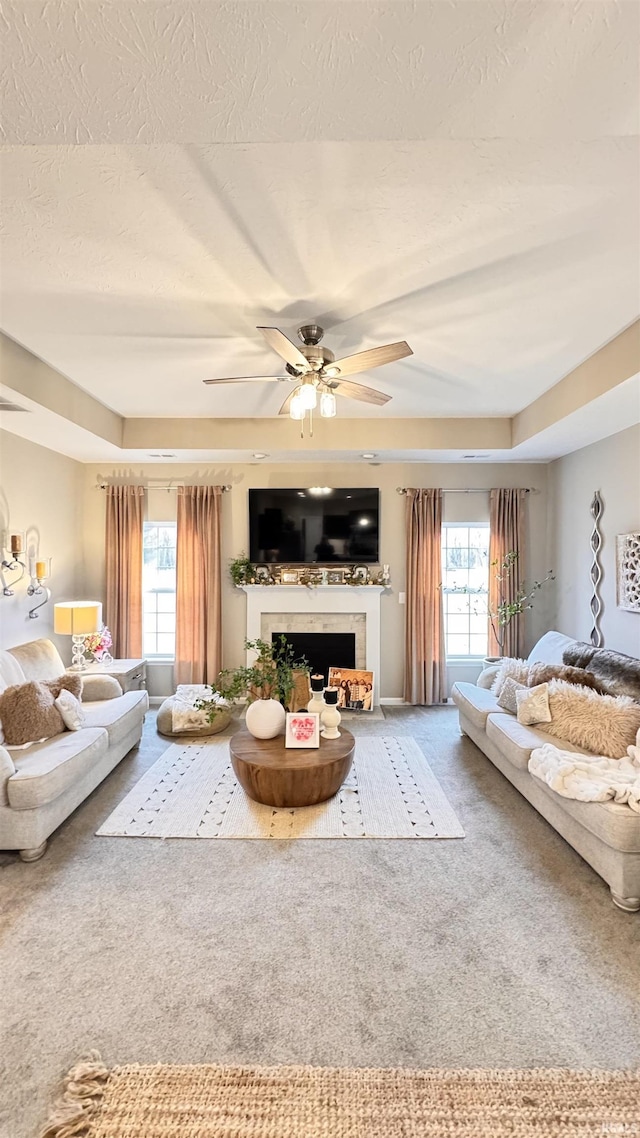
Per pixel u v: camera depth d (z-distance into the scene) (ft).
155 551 18.24
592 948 6.61
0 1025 5.51
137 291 7.68
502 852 8.75
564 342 9.69
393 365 10.83
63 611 13.93
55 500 15.34
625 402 10.51
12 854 8.63
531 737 10.39
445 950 6.57
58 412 11.25
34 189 5.49
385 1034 5.41
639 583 12.18
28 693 10.18
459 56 3.12
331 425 15.05
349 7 2.82
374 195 5.64
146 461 17.01
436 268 7.12
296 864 8.39
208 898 7.55
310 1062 5.10
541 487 17.40
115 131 3.72
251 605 17.19
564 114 3.54
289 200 5.71
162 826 9.49
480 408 14.12
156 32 2.93
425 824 9.60
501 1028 5.48
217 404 13.64
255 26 2.92
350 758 10.59
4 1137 4.47
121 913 7.23
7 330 9.04
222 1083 4.90
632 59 3.10
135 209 5.85
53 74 3.21
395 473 17.43
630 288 7.71
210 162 5.11
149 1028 5.48
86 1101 4.72
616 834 7.16
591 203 5.82
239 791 10.91
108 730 11.07
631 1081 4.92
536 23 2.91
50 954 6.48
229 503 17.48
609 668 11.62
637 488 12.35
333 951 6.55
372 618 17.17
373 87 3.33
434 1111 4.66
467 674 17.89
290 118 3.58
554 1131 4.50
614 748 9.60
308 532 17.21
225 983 6.05
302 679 12.59
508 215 6.02
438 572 17.24
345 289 7.63
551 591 17.07
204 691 15.53
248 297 7.86
